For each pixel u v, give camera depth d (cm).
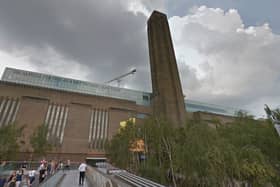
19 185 1034
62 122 4862
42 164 1423
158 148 2147
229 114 8119
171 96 6619
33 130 4341
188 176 1479
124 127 3222
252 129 1616
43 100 4819
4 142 2733
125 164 2794
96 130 5228
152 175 2033
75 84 6147
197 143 1408
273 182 1248
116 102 5988
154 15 8275
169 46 7794
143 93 7256
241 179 1253
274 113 1456
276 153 1391
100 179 988
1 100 4375
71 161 4516
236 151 1301
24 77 5353
